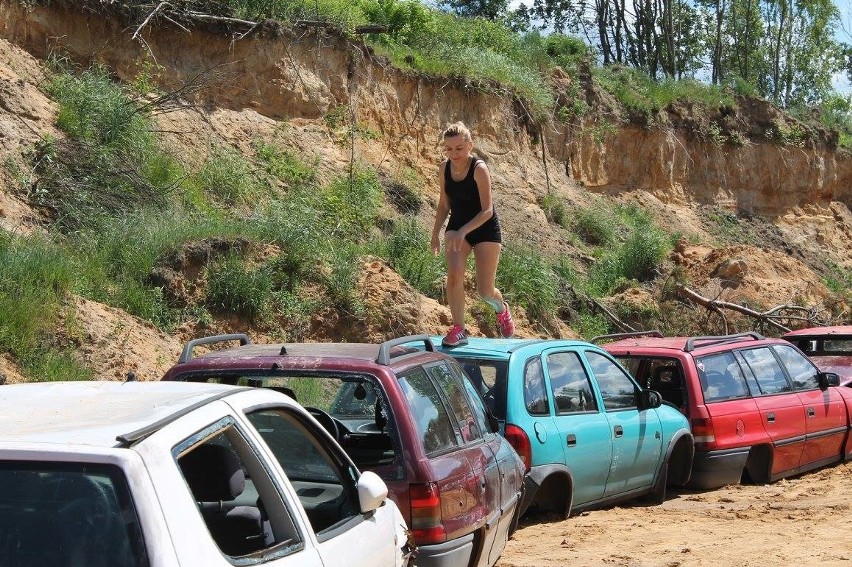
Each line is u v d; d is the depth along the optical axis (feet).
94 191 49.03
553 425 27.86
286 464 17.70
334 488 17.46
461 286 29.99
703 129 110.22
